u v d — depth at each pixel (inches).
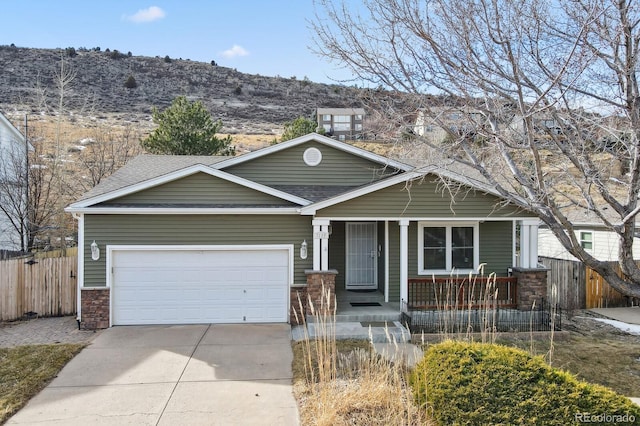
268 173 525.7
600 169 287.1
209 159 612.7
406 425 214.7
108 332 410.0
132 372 309.4
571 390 188.2
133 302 435.5
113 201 439.5
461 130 312.0
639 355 349.4
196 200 451.5
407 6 331.3
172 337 392.8
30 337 396.2
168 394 273.4
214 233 441.4
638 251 651.5
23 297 468.8
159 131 1036.5
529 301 454.6
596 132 290.0
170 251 438.3
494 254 511.5
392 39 319.3
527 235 464.4
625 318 486.6
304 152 528.4
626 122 278.8
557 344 381.7
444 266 505.7
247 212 435.8
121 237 431.2
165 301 438.6
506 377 195.3
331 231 526.3
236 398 267.4
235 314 445.4
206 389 280.8
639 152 251.3
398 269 496.1
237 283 446.0
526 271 454.6
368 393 242.8
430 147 325.7
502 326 423.8
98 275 428.8
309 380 291.1
